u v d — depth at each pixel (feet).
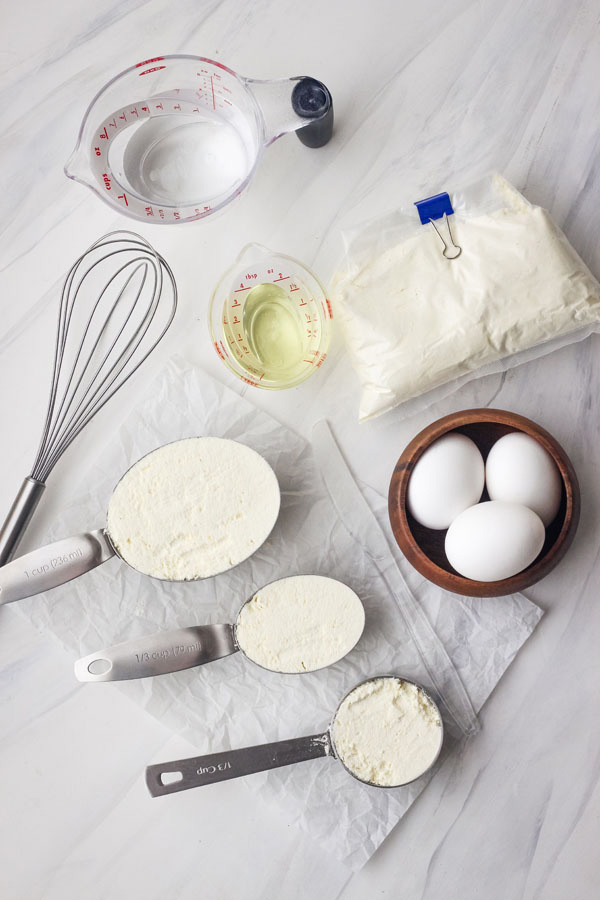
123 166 3.34
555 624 3.39
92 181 3.23
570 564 3.39
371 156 3.51
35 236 3.58
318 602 3.29
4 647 3.50
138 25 3.57
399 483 3.13
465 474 3.09
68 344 3.56
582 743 3.36
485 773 3.36
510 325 3.20
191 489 3.32
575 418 3.43
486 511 3.00
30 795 3.48
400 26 3.51
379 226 3.37
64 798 3.47
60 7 3.58
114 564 3.47
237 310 3.45
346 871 3.37
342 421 3.48
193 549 3.30
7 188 3.58
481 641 3.38
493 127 3.49
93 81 3.57
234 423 3.48
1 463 3.56
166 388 3.49
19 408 3.57
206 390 3.47
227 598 3.46
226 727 3.40
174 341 3.53
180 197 3.34
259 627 3.27
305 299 3.45
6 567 3.27
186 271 3.54
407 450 3.13
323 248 3.51
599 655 3.37
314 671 3.27
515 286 3.21
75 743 3.47
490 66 3.49
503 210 3.28
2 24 3.59
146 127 3.33
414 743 3.22
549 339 3.28
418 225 3.35
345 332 3.35
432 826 3.36
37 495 3.40
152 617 3.46
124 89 3.28
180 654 3.22
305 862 3.38
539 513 3.09
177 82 3.29
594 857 3.33
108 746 3.47
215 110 3.33
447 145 3.50
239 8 3.54
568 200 3.47
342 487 3.44
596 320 3.24
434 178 3.50
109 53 3.57
